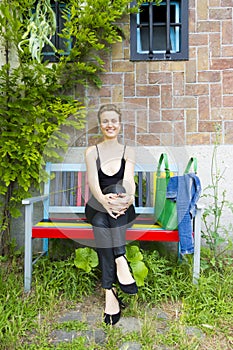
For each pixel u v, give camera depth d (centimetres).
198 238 261
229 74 335
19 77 321
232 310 239
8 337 203
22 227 345
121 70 338
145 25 337
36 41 313
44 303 245
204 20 333
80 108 304
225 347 206
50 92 335
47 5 322
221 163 337
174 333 215
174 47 343
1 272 285
